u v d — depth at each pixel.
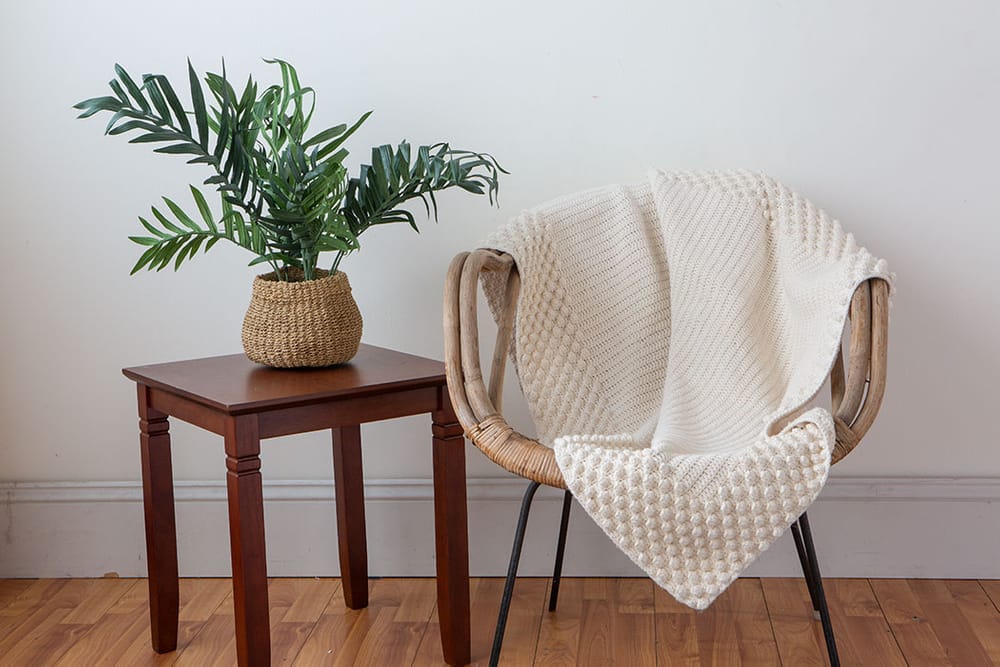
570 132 2.12
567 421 1.80
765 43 2.07
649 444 1.71
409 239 2.18
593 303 1.85
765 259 1.85
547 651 1.91
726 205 1.87
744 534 1.44
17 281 2.22
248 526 1.65
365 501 2.25
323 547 2.26
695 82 2.09
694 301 1.84
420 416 2.23
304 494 2.25
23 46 2.15
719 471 1.46
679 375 1.81
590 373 1.83
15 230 2.21
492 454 1.54
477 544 2.24
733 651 1.89
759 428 1.74
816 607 1.96
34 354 2.25
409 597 2.16
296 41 2.13
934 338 2.13
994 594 2.10
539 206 1.89
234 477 1.64
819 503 2.18
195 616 2.08
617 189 1.92
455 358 1.63
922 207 2.09
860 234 2.11
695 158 2.12
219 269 2.20
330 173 1.71
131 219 2.20
